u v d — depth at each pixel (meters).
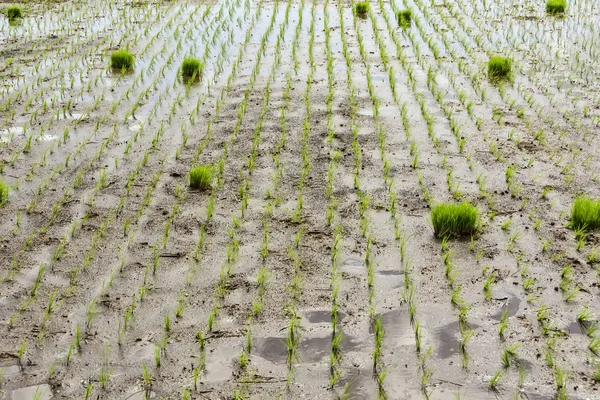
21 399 3.10
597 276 4.05
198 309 3.78
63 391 3.16
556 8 11.38
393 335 3.53
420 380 3.20
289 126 6.62
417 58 8.84
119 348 3.46
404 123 6.57
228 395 3.13
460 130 6.46
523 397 3.07
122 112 7.07
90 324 3.64
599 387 3.12
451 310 3.73
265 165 5.73
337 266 4.19
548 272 4.09
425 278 4.04
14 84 8.03
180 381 3.22
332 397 3.10
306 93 7.45
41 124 6.74
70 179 5.50
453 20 11.08
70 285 4.01
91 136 6.42
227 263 4.24
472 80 7.81
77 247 4.44
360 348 3.44
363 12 11.77
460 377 3.21
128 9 12.36
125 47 9.66
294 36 10.08
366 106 7.15
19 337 3.54
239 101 7.35
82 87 7.89
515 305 3.77
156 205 5.04
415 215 4.83
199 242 4.48
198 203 5.07
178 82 8.04
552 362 3.28
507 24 10.73
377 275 4.09
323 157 5.86
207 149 6.09
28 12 12.23
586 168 5.60
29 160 5.87
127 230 4.66
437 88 7.68
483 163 5.71
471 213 4.49
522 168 5.60
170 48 9.59
